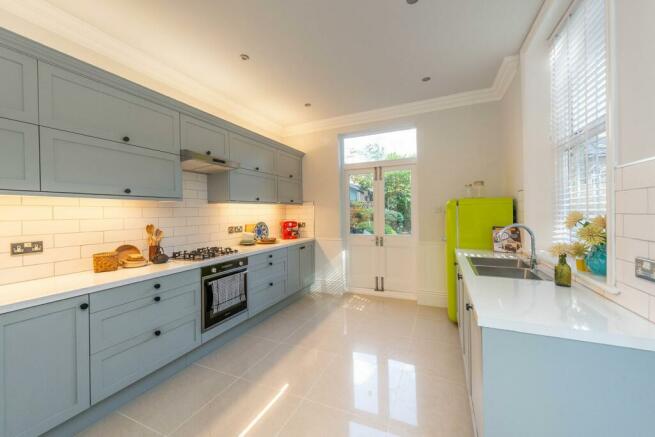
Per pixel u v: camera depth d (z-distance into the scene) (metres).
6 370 1.26
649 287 1.01
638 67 1.04
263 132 3.96
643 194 1.04
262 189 3.45
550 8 1.82
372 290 4.11
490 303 1.23
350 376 2.06
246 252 2.82
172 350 2.05
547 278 1.74
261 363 2.26
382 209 4.04
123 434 1.53
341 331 2.85
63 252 1.87
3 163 1.42
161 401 1.80
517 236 2.64
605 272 1.40
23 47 1.47
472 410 1.57
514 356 1.05
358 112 3.79
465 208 2.92
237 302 2.71
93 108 1.80
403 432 1.53
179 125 2.38
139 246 2.36
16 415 1.29
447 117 3.41
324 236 4.21
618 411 0.95
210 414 1.68
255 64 2.56
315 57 2.47
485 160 3.25
